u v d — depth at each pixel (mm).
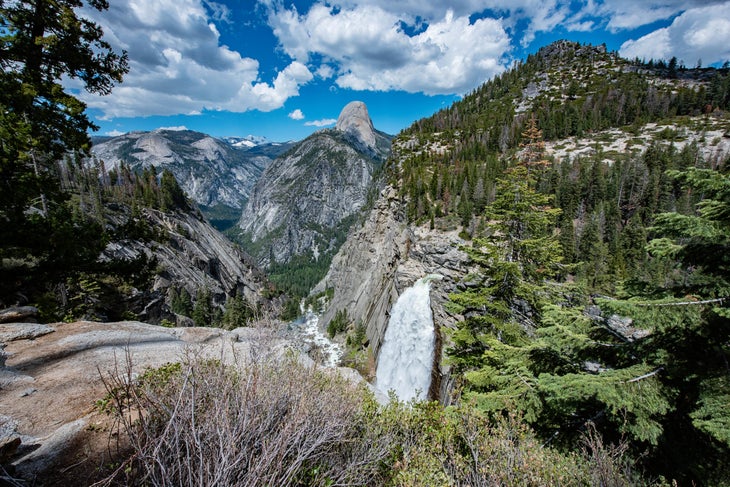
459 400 9750
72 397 8500
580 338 8555
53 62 10555
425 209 62500
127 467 3316
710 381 6207
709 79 121688
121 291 32844
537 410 8383
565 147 88938
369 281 77688
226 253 123688
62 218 11781
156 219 99812
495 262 14297
